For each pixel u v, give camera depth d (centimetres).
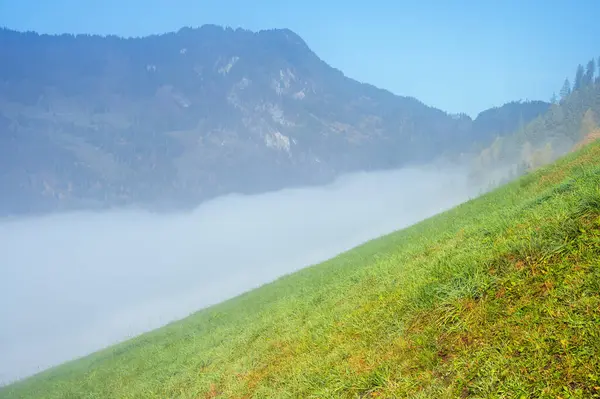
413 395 578
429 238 1455
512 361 526
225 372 1123
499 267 727
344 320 963
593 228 670
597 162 1362
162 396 1221
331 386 716
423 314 755
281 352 1021
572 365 475
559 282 611
